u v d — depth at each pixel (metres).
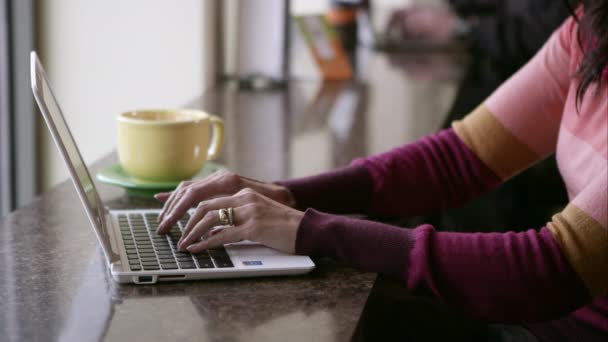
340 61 2.84
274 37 2.55
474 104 2.31
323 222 1.04
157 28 2.37
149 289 0.95
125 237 1.10
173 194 1.17
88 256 1.06
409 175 1.36
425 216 1.38
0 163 2.35
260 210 1.05
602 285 1.00
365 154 1.71
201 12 2.36
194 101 2.29
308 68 2.80
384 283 1.05
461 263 0.99
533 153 1.40
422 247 0.99
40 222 1.21
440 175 1.38
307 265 1.00
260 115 2.12
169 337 0.82
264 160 1.64
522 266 0.98
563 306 0.99
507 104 1.39
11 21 2.29
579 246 0.99
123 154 1.37
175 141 1.34
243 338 0.82
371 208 1.33
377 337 1.39
